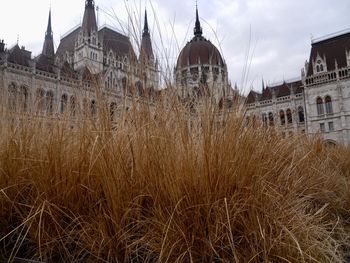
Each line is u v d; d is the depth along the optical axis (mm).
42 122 3582
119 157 2650
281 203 2824
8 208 3100
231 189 2432
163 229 2250
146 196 2736
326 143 8078
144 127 2750
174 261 2201
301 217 2660
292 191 3236
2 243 3018
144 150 2705
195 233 2256
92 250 2490
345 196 4723
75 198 2842
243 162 2531
